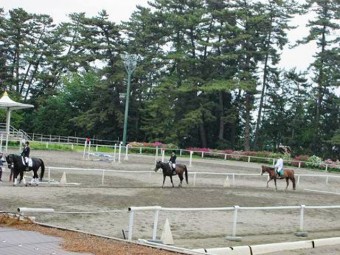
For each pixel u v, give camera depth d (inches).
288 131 3486.7
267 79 3341.5
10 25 3791.8
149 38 3383.4
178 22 3115.2
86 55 3575.3
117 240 524.1
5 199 847.7
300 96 3452.3
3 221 568.1
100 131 3479.3
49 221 703.7
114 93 3390.7
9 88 3794.3
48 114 3595.0
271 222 859.4
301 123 3385.8
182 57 3093.0
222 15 3085.6
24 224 564.4
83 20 3476.9
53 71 3900.1
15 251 432.8
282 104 3442.4
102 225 708.7
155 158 2161.7
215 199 1082.7
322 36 3161.9
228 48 3191.4
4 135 2226.9
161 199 1015.0
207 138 3427.7
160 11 3287.4
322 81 3169.3
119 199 963.3
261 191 1333.7
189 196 1101.1
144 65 3351.4
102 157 2014.0
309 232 803.4
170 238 616.1
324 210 1064.8
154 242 572.4
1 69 3811.5
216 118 3255.4
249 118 3257.9
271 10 3152.1
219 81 3031.5
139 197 1018.1
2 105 1872.5
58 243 476.7
